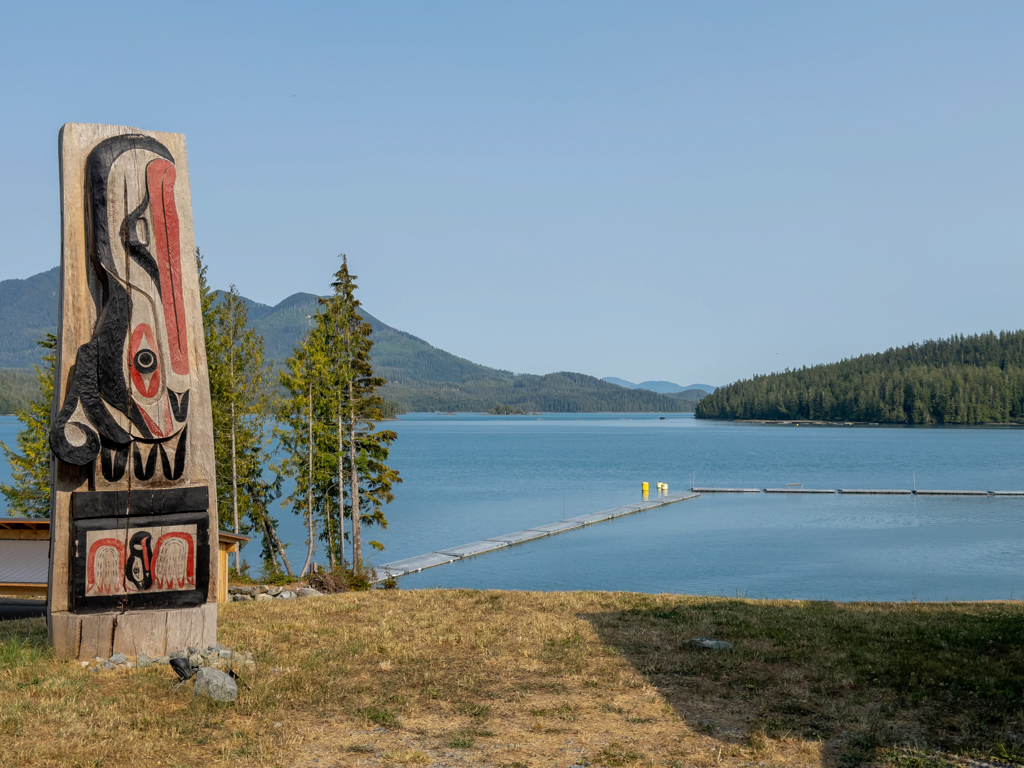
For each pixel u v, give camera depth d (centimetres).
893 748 816
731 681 1062
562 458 13662
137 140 1127
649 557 4384
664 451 15425
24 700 898
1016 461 11856
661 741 833
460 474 10500
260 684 988
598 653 1216
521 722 887
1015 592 3406
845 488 8212
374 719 885
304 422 4053
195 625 1124
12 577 1986
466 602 1723
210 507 1149
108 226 1099
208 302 3875
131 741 791
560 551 4597
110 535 1088
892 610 1702
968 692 1009
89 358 1073
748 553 4503
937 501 6975
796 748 813
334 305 4012
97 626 1072
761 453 14388
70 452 1048
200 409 1152
